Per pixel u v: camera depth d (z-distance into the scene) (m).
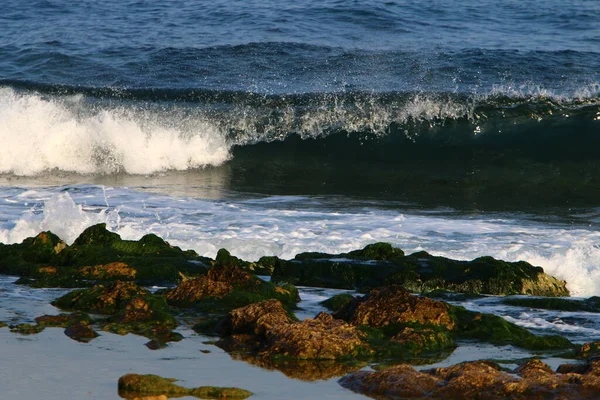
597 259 40.53
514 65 82.56
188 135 70.75
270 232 44.91
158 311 29.00
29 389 21.64
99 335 26.86
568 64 82.88
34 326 27.66
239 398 21.34
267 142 71.81
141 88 77.38
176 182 62.66
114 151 68.50
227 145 70.94
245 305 30.45
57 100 74.69
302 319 29.44
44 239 38.41
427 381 21.83
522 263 36.59
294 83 79.12
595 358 23.12
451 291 34.94
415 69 81.94
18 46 92.94
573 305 31.95
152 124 71.38
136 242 38.62
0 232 43.72
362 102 74.75
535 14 109.50
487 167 68.38
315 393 21.78
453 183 63.69
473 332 27.73
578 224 49.25
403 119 73.38
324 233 44.81
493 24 103.75
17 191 56.62
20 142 67.31
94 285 32.72
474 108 73.88
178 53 88.06
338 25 101.44
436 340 26.47
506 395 20.86
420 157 70.62
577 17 107.88
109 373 23.06
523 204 56.41
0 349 25.14
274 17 105.00
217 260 36.94
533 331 28.88
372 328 27.27
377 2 112.50
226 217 48.59
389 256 37.97
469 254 41.00
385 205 54.59
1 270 36.97
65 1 117.31
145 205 51.94
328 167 68.50
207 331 27.69
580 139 71.56
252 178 64.81
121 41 94.44
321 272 36.19
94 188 57.88
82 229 44.31
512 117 73.44
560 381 21.17
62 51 90.06
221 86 78.38
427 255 37.38
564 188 62.47
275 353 24.89
